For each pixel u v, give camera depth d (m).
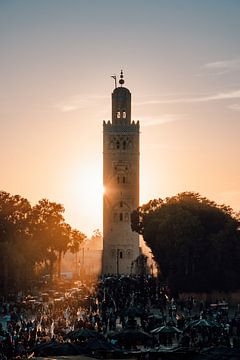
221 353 79.31
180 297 182.88
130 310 126.12
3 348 94.12
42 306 156.38
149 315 127.44
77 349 83.31
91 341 87.88
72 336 94.75
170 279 197.25
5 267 194.38
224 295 187.88
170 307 148.25
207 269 195.75
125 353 86.19
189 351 85.25
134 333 97.31
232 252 196.62
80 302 157.62
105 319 129.25
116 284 197.25
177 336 111.00
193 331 108.25
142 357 85.88
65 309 150.88
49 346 83.38
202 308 146.50
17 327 115.50
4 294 188.12
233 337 110.31
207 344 101.69
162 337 106.00
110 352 86.19
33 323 125.94
